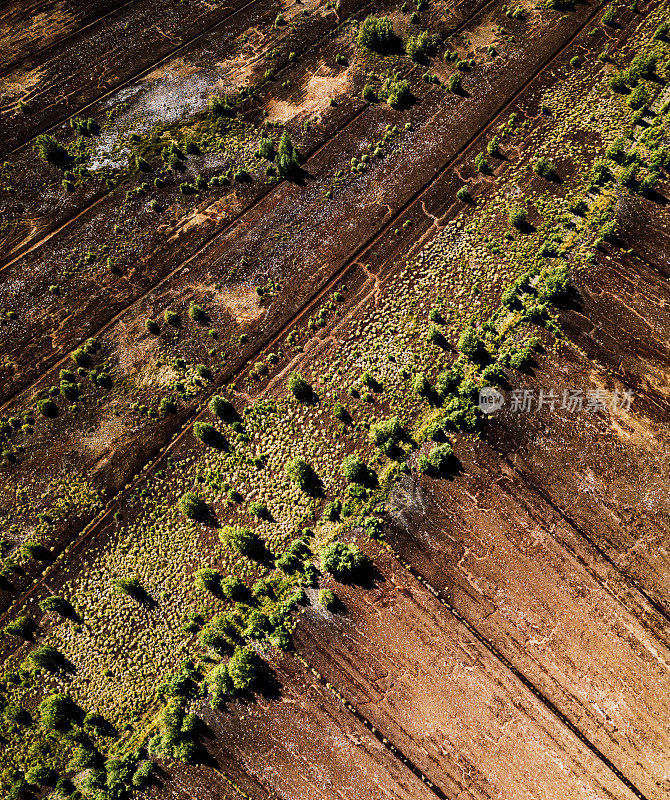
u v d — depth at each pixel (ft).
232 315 121.49
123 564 103.30
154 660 96.94
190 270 126.21
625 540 100.83
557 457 106.22
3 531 106.73
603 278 119.44
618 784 88.69
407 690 93.97
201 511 105.60
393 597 98.53
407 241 126.31
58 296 124.77
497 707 92.73
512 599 98.02
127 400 115.44
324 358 116.47
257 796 90.02
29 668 97.45
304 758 91.40
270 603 98.78
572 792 88.63
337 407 110.63
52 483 109.70
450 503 103.60
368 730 92.27
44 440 112.98
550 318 116.26
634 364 112.47
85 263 127.65
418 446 107.34
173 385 115.85
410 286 121.70
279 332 119.85
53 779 91.66
